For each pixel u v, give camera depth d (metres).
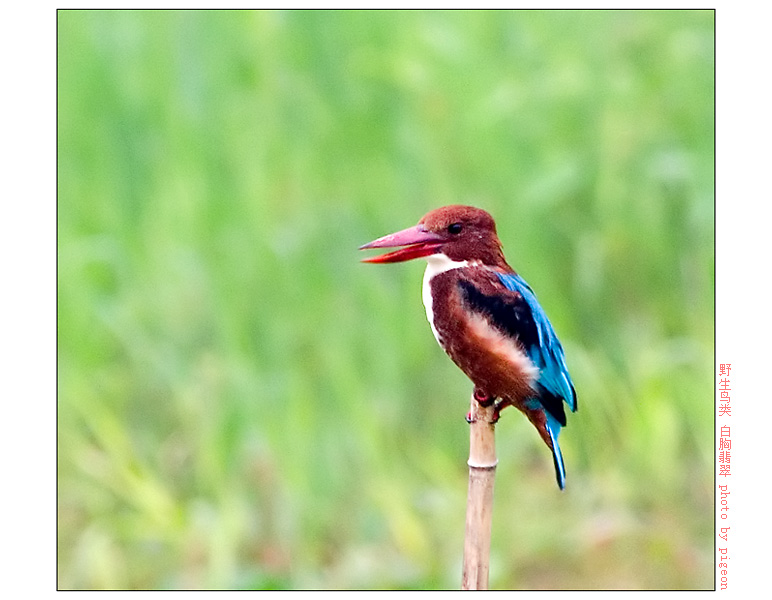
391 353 10.80
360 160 11.94
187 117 11.99
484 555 7.07
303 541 9.77
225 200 11.54
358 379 10.55
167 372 10.77
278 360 10.60
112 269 11.80
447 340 7.93
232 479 9.99
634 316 11.27
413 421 10.79
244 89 12.20
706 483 10.37
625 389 10.75
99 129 12.04
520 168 11.69
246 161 11.73
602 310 11.33
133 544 10.10
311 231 11.33
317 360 10.67
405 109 12.10
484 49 12.45
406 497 10.02
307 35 12.31
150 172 11.95
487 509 7.09
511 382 7.69
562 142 11.88
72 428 10.66
